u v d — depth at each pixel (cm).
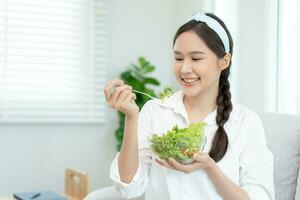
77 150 332
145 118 164
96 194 222
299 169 193
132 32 346
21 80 315
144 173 153
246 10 279
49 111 320
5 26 307
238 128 159
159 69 354
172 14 356
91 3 328
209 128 156
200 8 318
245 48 280
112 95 139
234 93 287
